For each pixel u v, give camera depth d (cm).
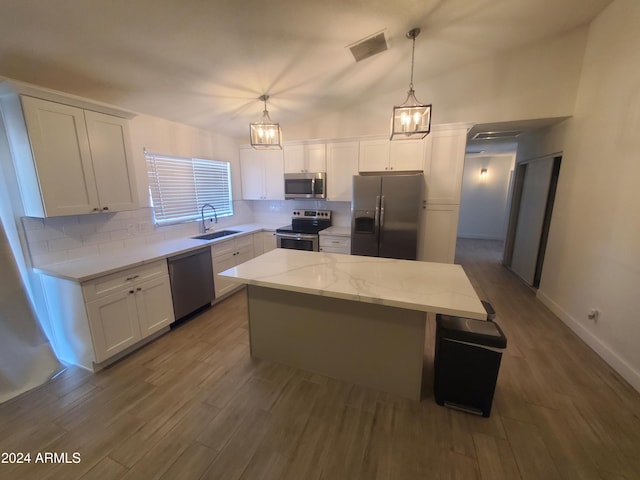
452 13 231
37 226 221
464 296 157
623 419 171
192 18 183
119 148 249
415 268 211
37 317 211
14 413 181
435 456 149
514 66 312
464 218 780
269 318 224
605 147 248
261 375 215
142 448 155
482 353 165
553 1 235
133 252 273
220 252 346
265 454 151
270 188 447
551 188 365
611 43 245
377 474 140
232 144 441
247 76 273
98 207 235
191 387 203
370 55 276
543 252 388
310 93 340
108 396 195
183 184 363
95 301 211
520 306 337
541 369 219
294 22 208
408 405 184
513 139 476
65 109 208
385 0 202
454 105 342
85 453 153
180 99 290
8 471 143
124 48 196
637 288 203
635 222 208
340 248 393
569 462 145
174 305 282
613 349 222
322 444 157
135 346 249
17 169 204
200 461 148
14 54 173
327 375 213
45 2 147
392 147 365
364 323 193
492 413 176
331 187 405
